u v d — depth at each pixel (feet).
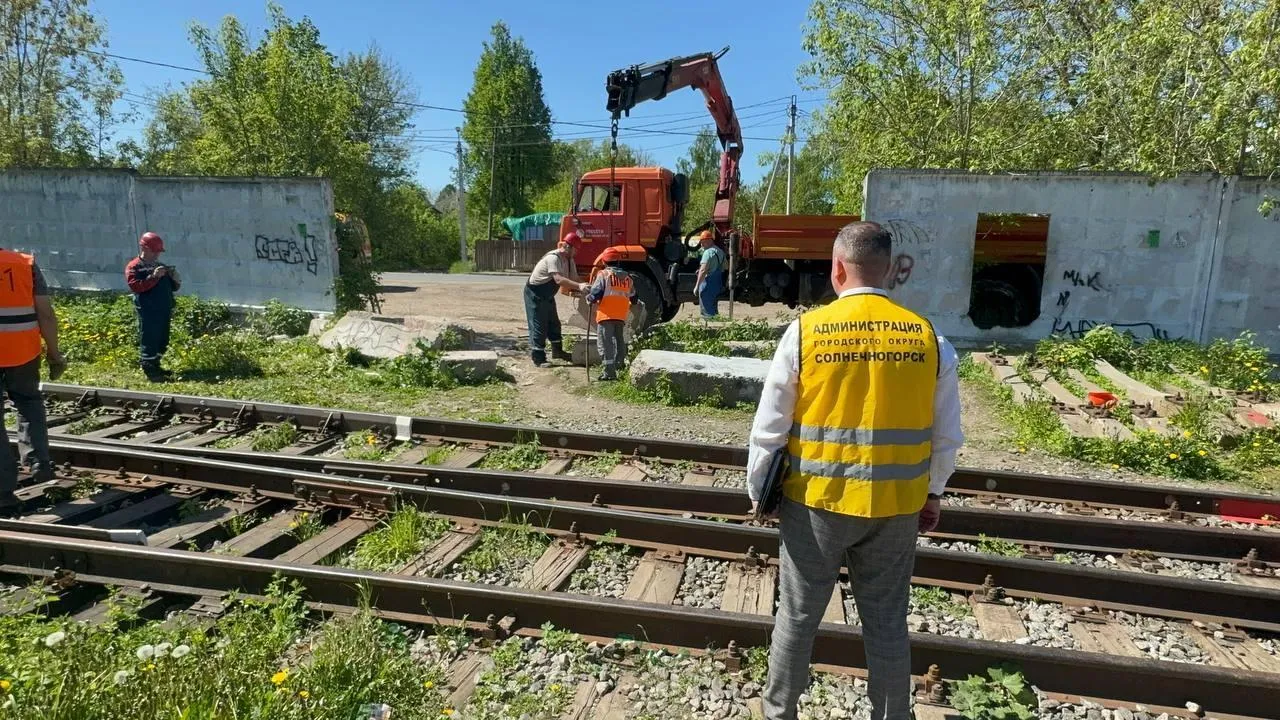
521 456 20.92
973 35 44.88
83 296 47.65
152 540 14.97
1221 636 12.46
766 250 48.42
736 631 11.61
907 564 8.82
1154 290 38.24
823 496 8.34
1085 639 12.36
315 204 43.73
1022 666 10.84
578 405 27.71
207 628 11.73
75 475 18.43
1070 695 10.66
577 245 46.73
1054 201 38.17
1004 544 15.84
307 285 44.78
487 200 181.06
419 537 15.33
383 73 136.15
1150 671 10.44
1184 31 36.70
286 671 9.96
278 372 32.24
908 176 38.73
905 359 8.20
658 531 15.35
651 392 28.55
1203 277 37.63
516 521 16.03
